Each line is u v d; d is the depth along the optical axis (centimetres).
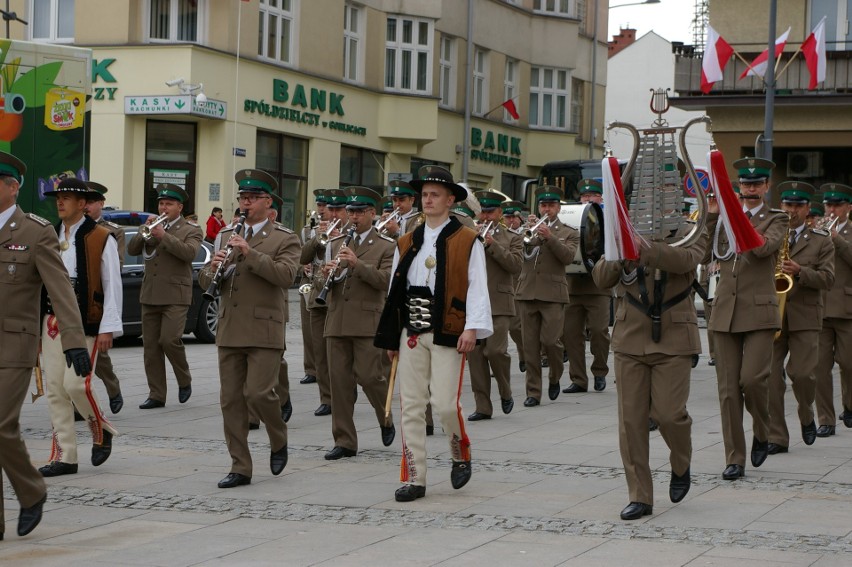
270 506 800
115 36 2683
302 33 3016
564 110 4125
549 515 765
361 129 3275
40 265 708
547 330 1308
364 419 1193
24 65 1257
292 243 894
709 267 933
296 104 3000
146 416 1203
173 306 1254
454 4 3588
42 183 1273
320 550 678
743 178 912
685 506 789
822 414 1095
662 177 780
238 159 2805
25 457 708
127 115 2688
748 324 891
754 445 927
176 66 2655
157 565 652
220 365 876
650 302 762
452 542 694
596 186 1502
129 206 2711
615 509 782
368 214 1030
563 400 1351
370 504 803
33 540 709
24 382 705
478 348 1183
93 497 828
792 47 2686
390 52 3388
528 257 1314
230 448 868
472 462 956
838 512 771
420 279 824
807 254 1017
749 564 639
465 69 3688
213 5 2756
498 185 3906
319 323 1219
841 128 2631
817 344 1027
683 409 767
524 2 4003
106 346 930
